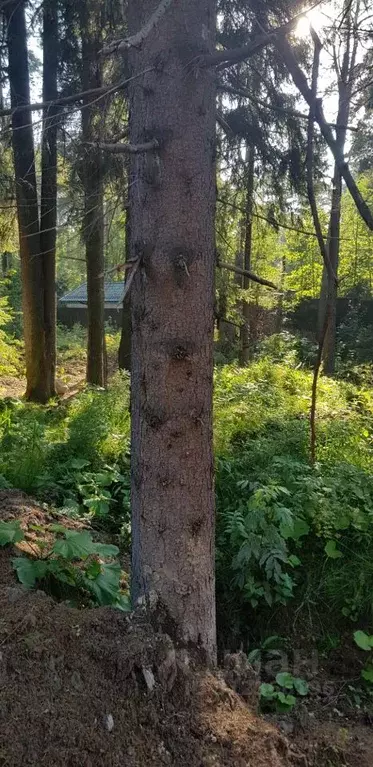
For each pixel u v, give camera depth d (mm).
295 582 3539
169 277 2223
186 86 2170
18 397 9633
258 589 3338
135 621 2316
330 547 3537
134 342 2359
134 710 2014
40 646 2107
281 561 3469
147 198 2219
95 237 6125
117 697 2035
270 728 2186
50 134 4961
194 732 2027
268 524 3531
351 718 2762
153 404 2297
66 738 1831
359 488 3973
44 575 2770
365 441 5645
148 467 2346
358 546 3646
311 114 2100
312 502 3697
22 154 7293
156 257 2225
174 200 2191
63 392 10125
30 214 8734
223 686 2279
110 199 2988
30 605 2332
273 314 15523
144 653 2133
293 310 16219
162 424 2299
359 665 3174
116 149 2029
